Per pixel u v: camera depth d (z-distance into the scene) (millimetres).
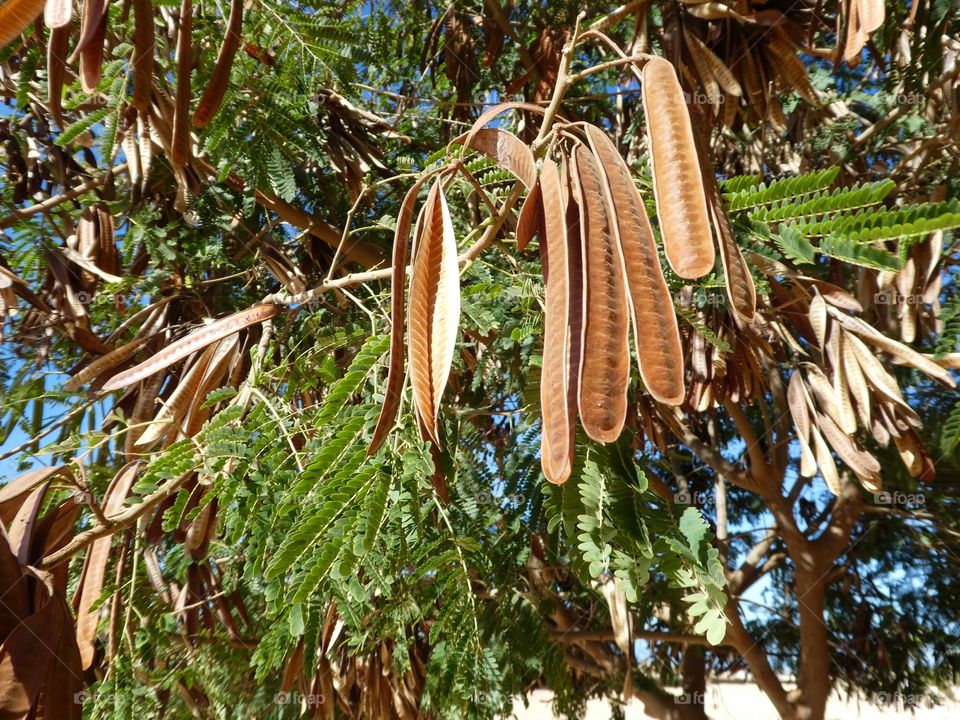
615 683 5008
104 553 2141
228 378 2645
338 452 1673
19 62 3283
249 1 2619
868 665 6562
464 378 3268
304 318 3400
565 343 1054
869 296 3031
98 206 3631
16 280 3000
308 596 1486
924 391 4219
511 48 4504
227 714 2855
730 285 1326
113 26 2328
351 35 2828
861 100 4242
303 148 2809
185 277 3641
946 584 6281
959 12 3164
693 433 6016
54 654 1428
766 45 2510
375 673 3170
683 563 1395
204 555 2438
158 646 2719
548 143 1369
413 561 2035
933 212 1182
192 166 3084
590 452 1503
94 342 3332
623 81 4094
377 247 3977
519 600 2840
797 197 1416
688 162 1123
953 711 6934
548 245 1123
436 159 2301
